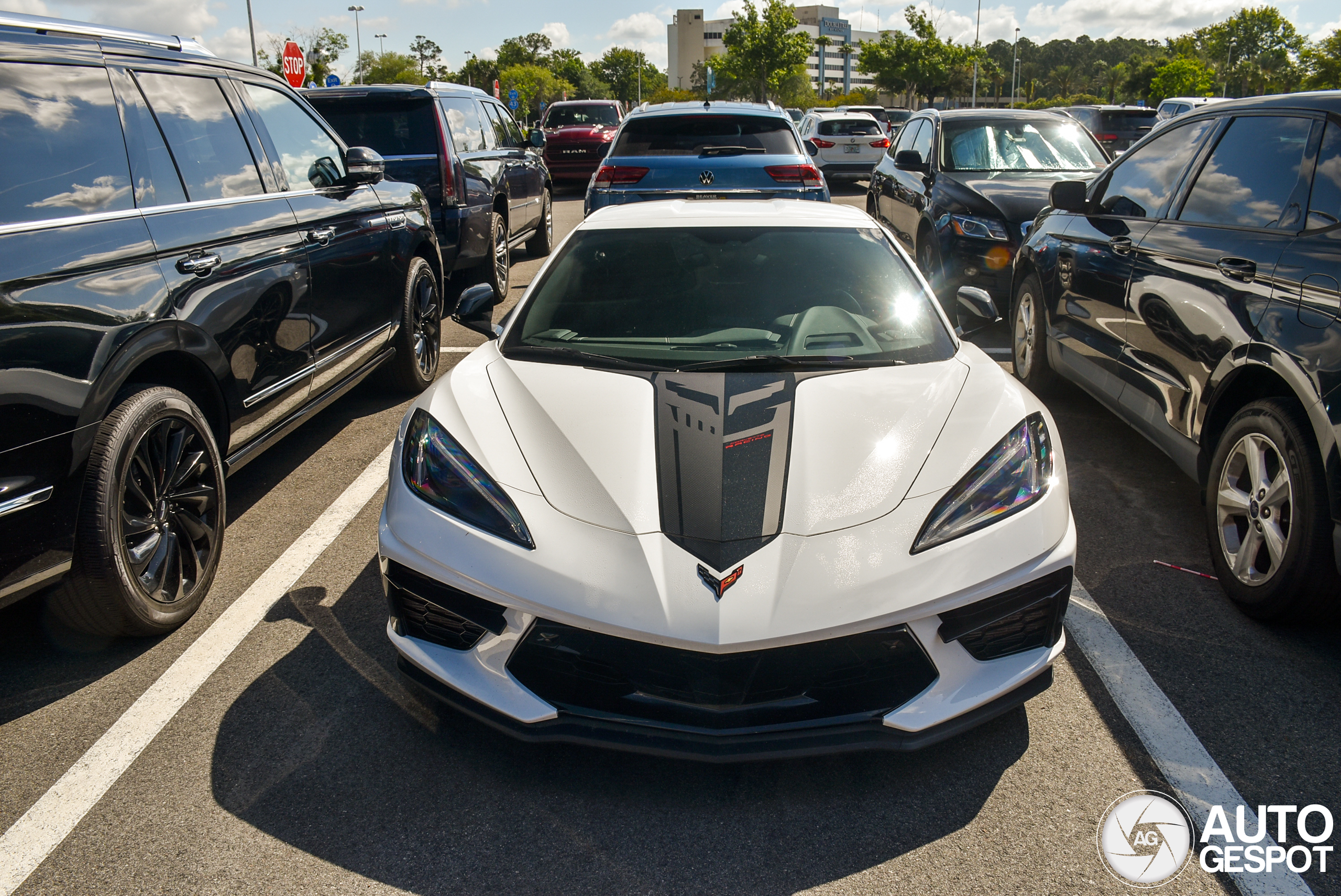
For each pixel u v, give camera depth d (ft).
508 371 9.27
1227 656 8.99
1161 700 8.30
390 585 7.81
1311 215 9.38
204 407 10.85
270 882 6.35
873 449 7.80
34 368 7.79
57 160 8.81
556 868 6.48
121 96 10.05
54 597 8.58
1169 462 14.43
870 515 7.19
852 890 6.25
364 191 15.64
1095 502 12.89
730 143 23.79
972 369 9.27
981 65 300.40
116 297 8.87
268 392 11.80
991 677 7.22
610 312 10.18
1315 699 8.29
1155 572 10.80
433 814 7.01
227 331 10.75
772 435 7.97
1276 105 10.89
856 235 11.32
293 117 14.14
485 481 7.68
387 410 17.31
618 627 6.68
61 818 6.98
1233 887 6.23
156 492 9.37
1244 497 9.77
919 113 29.71
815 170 23.50
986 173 24.17
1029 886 6.25
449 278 28.48
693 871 6.45
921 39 240.32
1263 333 9.37
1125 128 47.88
